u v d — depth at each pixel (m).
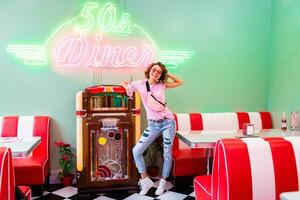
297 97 3.90
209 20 4.30
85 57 3.93
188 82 4.27
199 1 4.25
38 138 3.16
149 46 4.11
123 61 4.03
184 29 4.21
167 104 4.23
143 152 3.55
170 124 3.49
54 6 3.83
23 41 3.79
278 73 4.29
